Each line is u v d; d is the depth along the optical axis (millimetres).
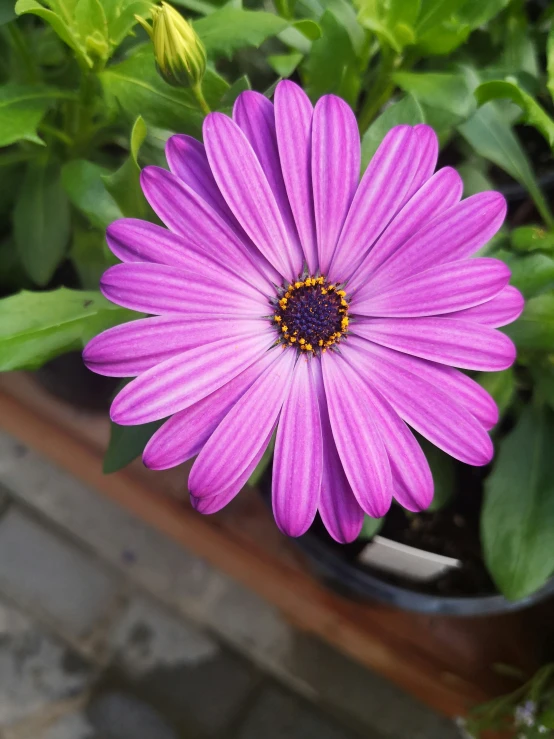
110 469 139
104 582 281
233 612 273
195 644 274
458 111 137
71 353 205
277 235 113
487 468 182
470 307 113
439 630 226
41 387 244
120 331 102
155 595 279
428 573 169
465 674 219
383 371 117
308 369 121
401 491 114
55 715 264
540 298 139
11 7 129
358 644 234
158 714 265
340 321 121
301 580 236
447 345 112
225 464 107
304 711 264
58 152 177
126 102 132
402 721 258
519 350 149
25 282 203
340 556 176
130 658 273
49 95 142
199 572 278
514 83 132
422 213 113
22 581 280
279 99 107
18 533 285
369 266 117
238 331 114
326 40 146
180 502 242
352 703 262
